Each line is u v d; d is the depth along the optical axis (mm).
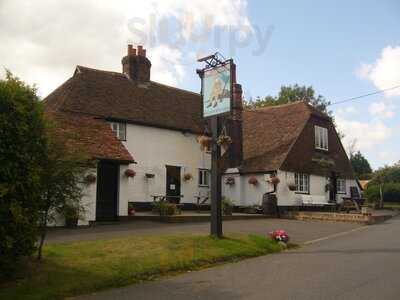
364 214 23641
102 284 8938
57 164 9734
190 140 27297
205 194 27875
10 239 8266
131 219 19828
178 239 13000
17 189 8602
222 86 14023
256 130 31953
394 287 8570
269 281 9305
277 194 26781
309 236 17062
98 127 20688
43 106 9547
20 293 8117
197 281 9453
